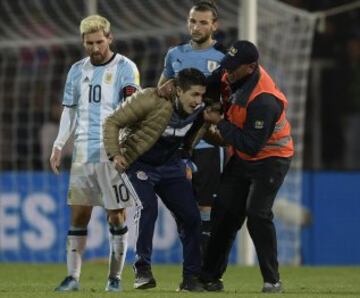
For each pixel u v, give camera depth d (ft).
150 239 96.53
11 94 179.93
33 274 127.54
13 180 161.48
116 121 89.81
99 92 92.73
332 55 201.26
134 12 161.99
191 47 109.91
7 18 170.19
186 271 94.79
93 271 132.98
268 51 163.73
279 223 164.14
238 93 91.25
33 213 161.07
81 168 92.94
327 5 203.41
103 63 93.04
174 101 91.56
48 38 171.01
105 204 92.68
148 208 95.14
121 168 89.92
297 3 202.90
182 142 94.48
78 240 94.43
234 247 157.79
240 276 126.62
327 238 165.78
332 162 198.29
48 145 177.47
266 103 90.38
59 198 160.15
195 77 90.74
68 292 90.74
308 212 165.48
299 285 111.86
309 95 199.41
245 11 149.28
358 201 166.50
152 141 91.09
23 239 160.97
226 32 163.43
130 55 172.24
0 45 174.19
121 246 93.97
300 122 167.22
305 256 165.17
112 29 164.25
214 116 91.81
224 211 94.68
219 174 108.78
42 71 179.01
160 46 170.91
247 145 90.63
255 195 93.30
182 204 94.58
